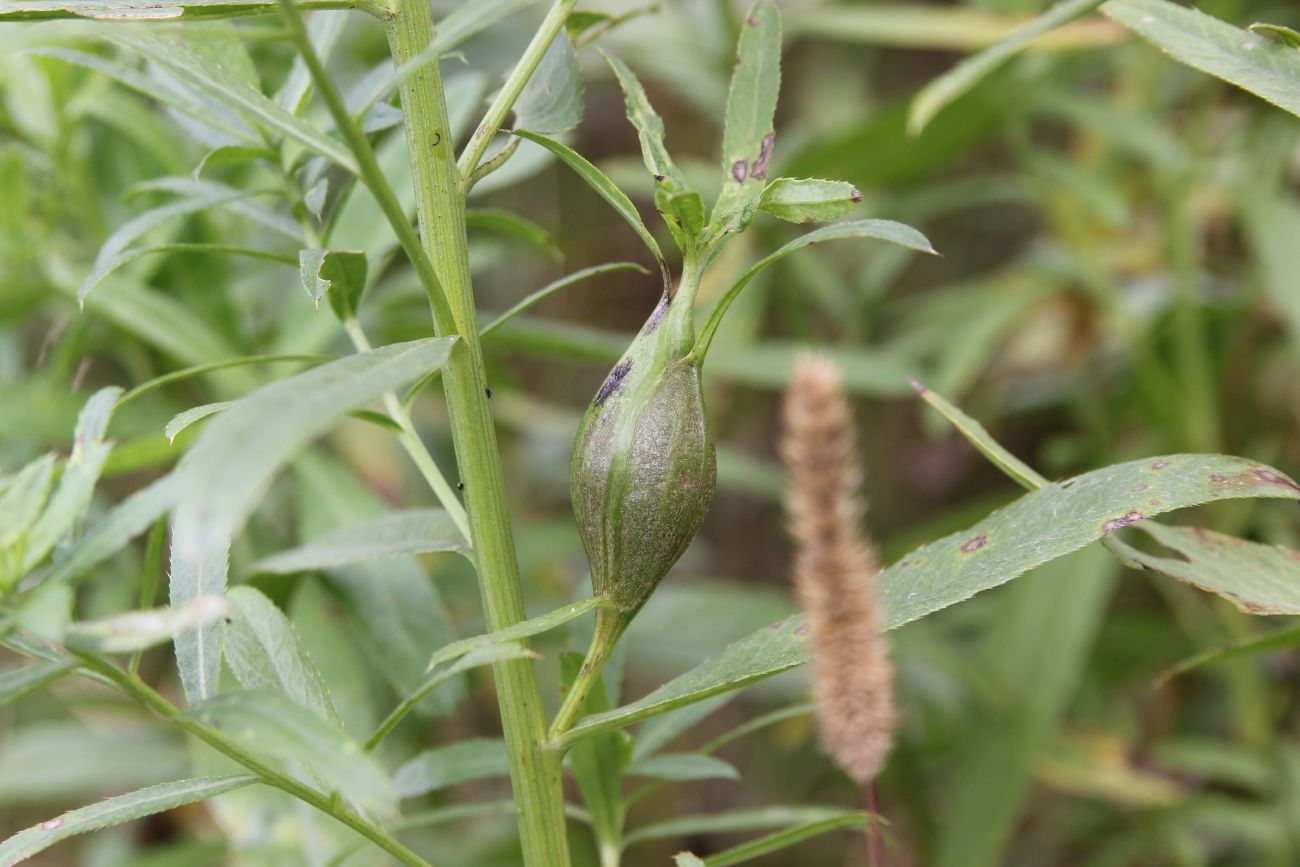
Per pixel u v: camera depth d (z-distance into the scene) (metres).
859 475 0.39
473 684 0.60
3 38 0.42
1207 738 0.74
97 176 0.60
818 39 0.97
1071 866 0.81
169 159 0.55
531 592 0.73
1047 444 0.89
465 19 0.41
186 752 0.65
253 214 0.47
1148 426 0.72
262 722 0.40
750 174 0.42
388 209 0.41
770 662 0.42
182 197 0.56
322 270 0.45
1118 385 0.75
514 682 0.43
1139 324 0.70
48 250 0.58
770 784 0.86
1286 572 0.44
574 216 0.97
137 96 0.60
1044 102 0.67
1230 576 0.44
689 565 0.89
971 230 1.01
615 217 0.97
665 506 0.42
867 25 0.65
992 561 0.43
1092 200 0.66
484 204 0.95
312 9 0.42
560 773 0.43
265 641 0.43
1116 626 0.71
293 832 0.53
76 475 0.40
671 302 0.42
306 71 0.46
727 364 0.69
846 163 0.70
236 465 0.38
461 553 0.45
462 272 0.43
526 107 0.44
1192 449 0.67
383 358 0.40
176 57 0.42
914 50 1.03
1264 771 0.63
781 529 0.94
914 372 0.69
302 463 0.55
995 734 0.63
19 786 0.63
